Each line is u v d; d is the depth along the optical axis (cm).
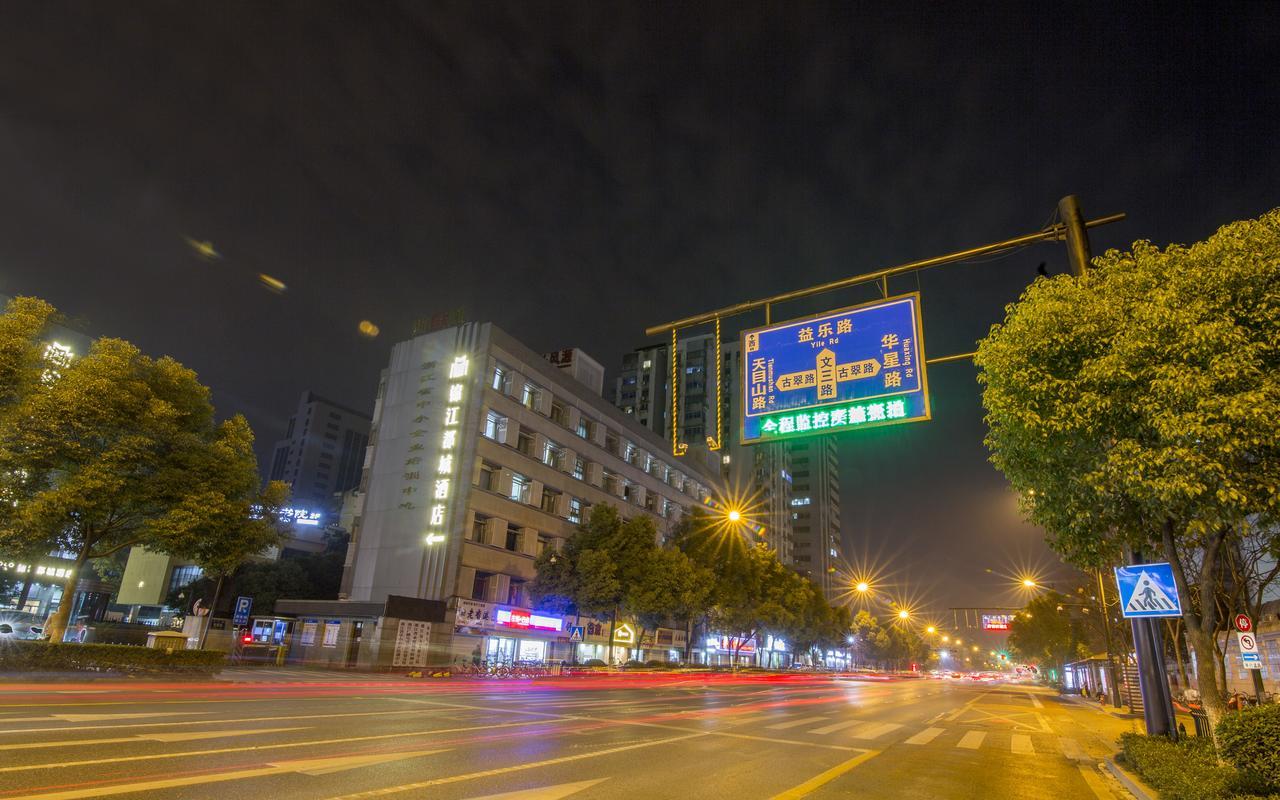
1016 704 3562
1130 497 966
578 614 4516
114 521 2211
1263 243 862
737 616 6175
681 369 11781
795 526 14288
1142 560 1211
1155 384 834
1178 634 2514
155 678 2062
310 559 6097
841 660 11725
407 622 3866
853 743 1477
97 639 4528
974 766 1227
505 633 4600
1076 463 988
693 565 5238
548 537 5388
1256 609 1446
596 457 6191
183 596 5862
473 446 4709
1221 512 829
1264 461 816
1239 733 781
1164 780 879
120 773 737
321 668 3556
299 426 17288
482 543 4694
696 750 1216
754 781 955
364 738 1105
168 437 2219
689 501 7869
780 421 1394
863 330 1362
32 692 1511
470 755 1007
